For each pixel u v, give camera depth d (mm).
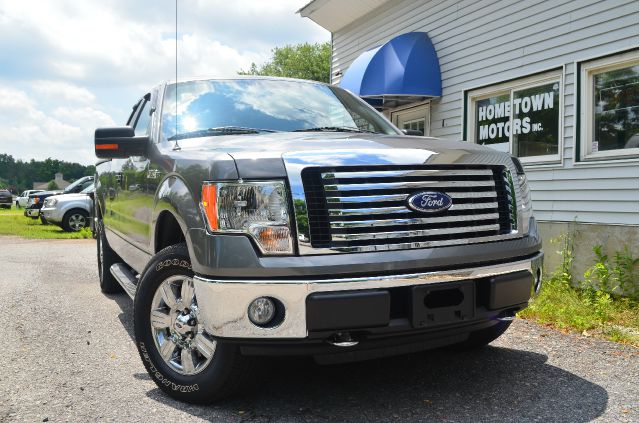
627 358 4070
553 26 7445
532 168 7633
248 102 4301
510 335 4672
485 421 2945
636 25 6383
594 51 6871
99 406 3162
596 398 3283
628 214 6418
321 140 3283
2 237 15172
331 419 2965
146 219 3930
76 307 5777
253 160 2902
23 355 4137
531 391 3383
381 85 9609
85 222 16672
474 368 3807
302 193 2812
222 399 3197
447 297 3023
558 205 7270
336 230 2824
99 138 3930
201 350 3123
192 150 3420
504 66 8289
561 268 6906
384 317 2771
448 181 3086
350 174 2871
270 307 2771
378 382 3523
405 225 2932
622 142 6629
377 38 11531
